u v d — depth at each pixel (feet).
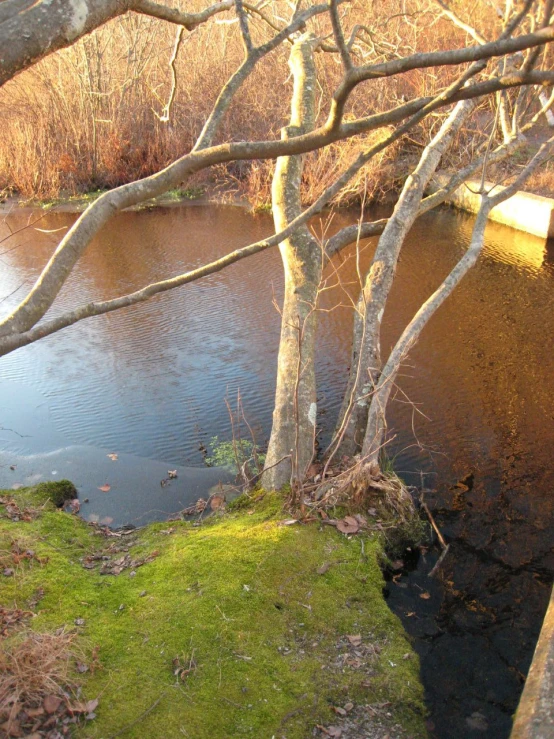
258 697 10.68
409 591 14.57
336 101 5.52
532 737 8.67
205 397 24.59
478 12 30.91
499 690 12.17
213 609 12.30
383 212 49.57
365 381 17.62
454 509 17.75
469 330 28.89
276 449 16.75
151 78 60.03
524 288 33.55
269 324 30.86
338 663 11.66
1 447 21.54
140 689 10.59
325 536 14.70
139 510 17.97
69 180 56.95
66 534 15.69
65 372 27.02
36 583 13.16
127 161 57.67
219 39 63.21
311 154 51.42
